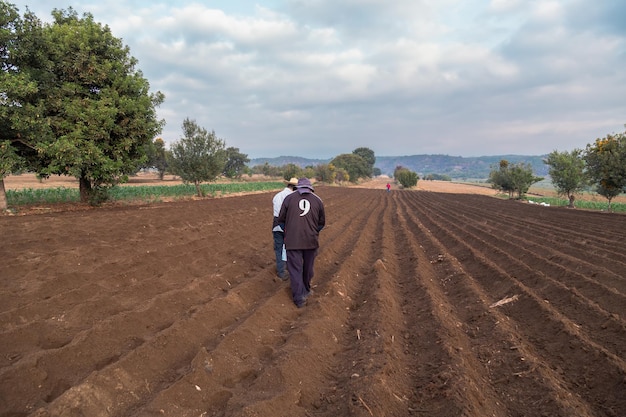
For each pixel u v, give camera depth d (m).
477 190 79.25
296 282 6.40
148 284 6.79
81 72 16.92
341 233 14.01
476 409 3.55
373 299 6.77
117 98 17.39
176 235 11.63
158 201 24.45
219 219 16.25
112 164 17.44
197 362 4.03
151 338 4.48
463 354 4.71
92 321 5.30
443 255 10.60
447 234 14.48
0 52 14.98
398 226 17.72
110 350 4.45
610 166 24.20
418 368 4.56
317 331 5.26
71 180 54.16
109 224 13.34
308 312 6.00
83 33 17.16
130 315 5.18
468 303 6.93
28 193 19.95
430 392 3.93
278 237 7.99
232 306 6.10
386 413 3.53
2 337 4.45
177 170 28.64
